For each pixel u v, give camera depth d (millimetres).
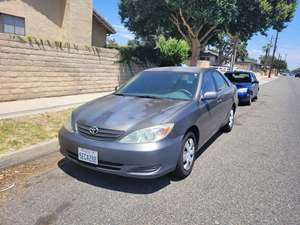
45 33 12617
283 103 13359
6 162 4297
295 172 4496
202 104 4609
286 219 3146
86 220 3014
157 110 3945
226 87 6523
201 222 3039
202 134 4641
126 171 3477
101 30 16766
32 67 8617
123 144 3449
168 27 18234
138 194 3607
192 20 16172
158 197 3543
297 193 3764
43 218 3027
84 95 10477
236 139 6367
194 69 5461
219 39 20516
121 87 5324
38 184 3801
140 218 3078
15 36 7977
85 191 3646
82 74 10602
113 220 3027
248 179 4160
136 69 13719
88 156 3631
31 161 4609
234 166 4668
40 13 12273
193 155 4320
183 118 3889
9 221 2959
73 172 4195
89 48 10750
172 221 3041
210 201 3480
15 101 8188
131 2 17047
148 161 3420
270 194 3711
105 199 3463
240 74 13055
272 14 15766
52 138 5371
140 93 4879
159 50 14844
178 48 14797
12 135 5285
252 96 12383
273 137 6668
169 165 3633
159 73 5355
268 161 4969
